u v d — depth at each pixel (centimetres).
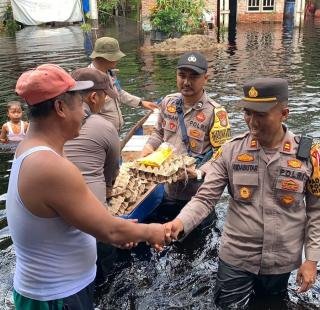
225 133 461
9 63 1398
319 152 300
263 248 313
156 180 436
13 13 2498
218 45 1695
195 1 1933
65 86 208
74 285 230
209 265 399
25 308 231
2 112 856
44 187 202
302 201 308
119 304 355
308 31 2094
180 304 351
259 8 2514
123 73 1202
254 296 345
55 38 1980
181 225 308
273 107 282
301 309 335
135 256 413
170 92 984
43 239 216
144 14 2039
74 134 220
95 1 2347
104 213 218
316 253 300
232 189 318
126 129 729
